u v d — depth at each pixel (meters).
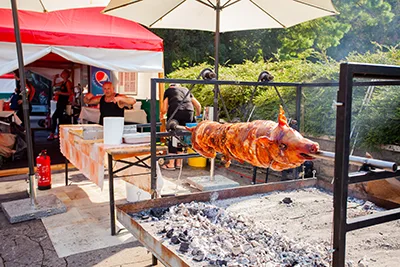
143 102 8.13
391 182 3.15
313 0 3.56
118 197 4.95
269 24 4.75
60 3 4.91
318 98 5.11
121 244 3.51
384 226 2.37
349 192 3.01
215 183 5.38
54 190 5.28
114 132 3.69
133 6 4.05
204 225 2.25
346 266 1.78
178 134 3.13
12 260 3.16
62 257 3.23
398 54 4.64
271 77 3.44
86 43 5.66
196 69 8.63
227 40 14.96
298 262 1.81
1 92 12.23
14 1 3.94
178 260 1.68
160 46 6.26
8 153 6.72
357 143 4.35
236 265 1.70
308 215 2.58
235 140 2.14
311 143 1.65
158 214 2.44
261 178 6.07
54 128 9.81
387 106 4.04
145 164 3.64
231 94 6.94
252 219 2.47
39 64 10.25
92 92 8.70
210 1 4.51
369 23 13.52
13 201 4.49
